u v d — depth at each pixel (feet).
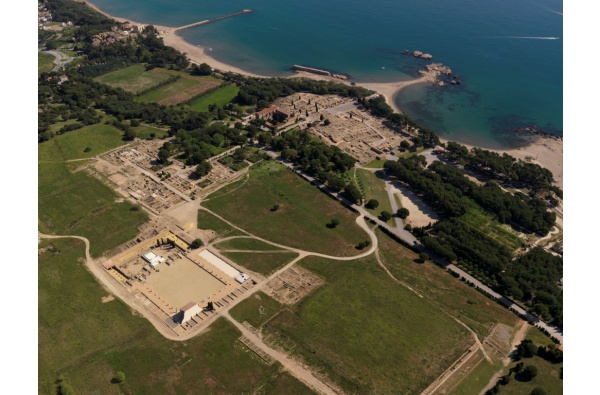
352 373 644.27
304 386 627.46
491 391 608.19
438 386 629.51
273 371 646.33
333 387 627.05
